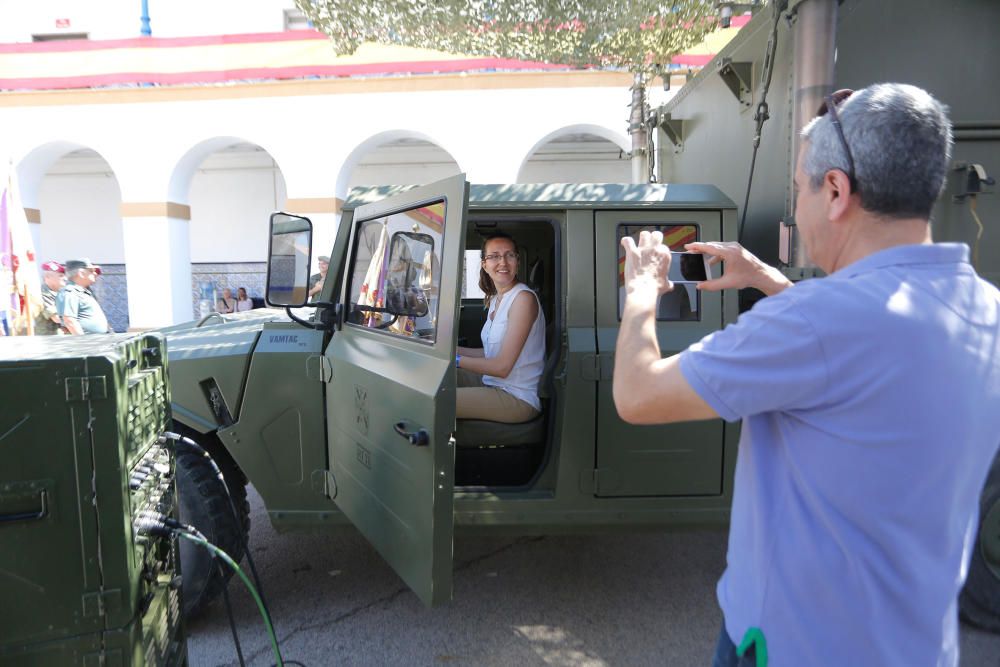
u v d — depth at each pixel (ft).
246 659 8.56
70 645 5.15
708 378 3.33
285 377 8.91
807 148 3.69
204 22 45.44
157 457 6.18
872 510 3.09
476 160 35.99
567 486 8.71
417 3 12.62
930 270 3.20
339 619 9.55
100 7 45.57
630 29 13.60
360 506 7.93
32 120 37.45
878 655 3.17
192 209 50.62
